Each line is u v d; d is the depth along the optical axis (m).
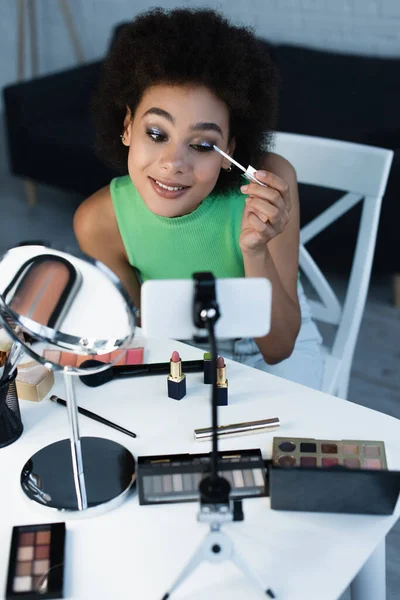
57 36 3.79
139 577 0.75
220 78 1.02
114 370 1.04
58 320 0.81
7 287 0.80
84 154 2.71
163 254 1.26
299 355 1.34
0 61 4.05
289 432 0.93
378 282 2.54
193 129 1.04
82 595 0.73
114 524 0.81
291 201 1.25
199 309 0.69
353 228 2.24
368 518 0.81
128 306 0.75
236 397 1.00
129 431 0.94
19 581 0.74
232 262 1.26
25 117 2.84
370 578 0.91
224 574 0.75
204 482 0.71
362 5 2.81
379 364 2.12
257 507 0.83
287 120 2.69
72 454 0.85
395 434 0.93
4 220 3.05
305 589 0.73
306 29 2.99
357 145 1.43
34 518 0.82
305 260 1.54
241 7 3.11
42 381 1.00
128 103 1.11
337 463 0.85
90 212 1.28
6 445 0.93
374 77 2.66
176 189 1.08
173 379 0.99
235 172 1.19
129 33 1.11
